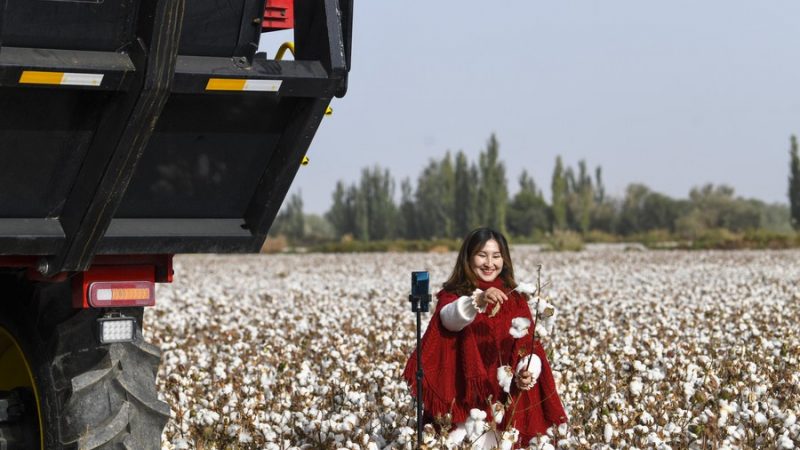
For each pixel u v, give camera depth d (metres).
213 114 7.38
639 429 9.41
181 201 7.71
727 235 79.44
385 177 162.12
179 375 13.35
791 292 28.58
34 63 6.55
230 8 7.15
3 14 6.52
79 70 6.65
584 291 29.66
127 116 6.82
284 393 11.59
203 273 47.72
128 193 7.51
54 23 6.68
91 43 6.81
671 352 14.14
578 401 10.96
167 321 21.31
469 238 9.15
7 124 6.84
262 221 7.89
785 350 13.84
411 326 18.94
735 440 9.18
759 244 73.75
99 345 7.79
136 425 7.81
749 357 13.38
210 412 10.52
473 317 8.62
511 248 83.69
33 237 7.18
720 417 9.30
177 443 10.26
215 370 13.69
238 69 7.20
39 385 7.81
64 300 7.80
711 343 15.46
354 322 19.95
